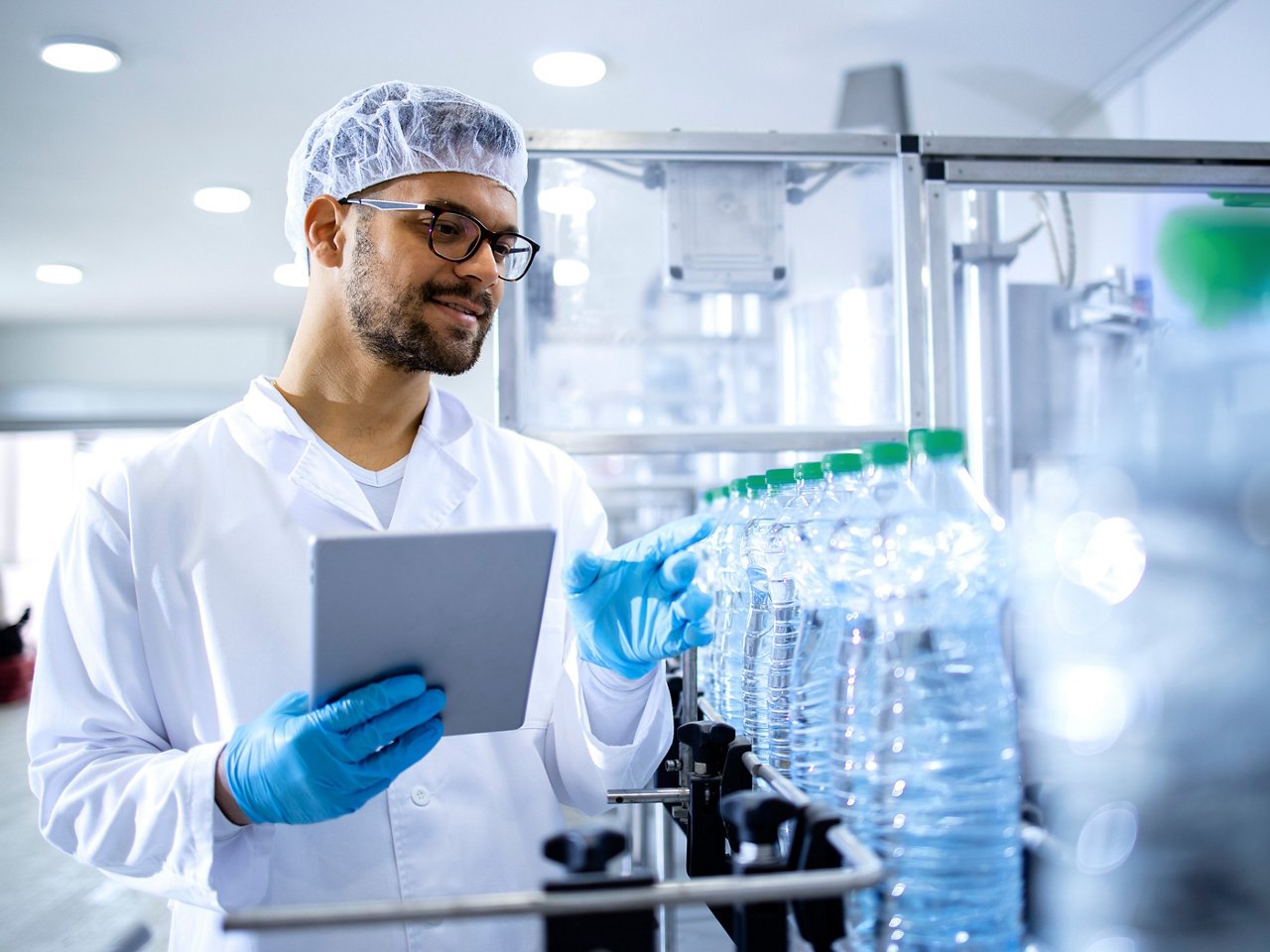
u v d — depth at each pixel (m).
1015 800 0.77
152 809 0.89
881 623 0.80
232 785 0.84
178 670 1.05
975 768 0.77
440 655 0.77
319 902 0.99
